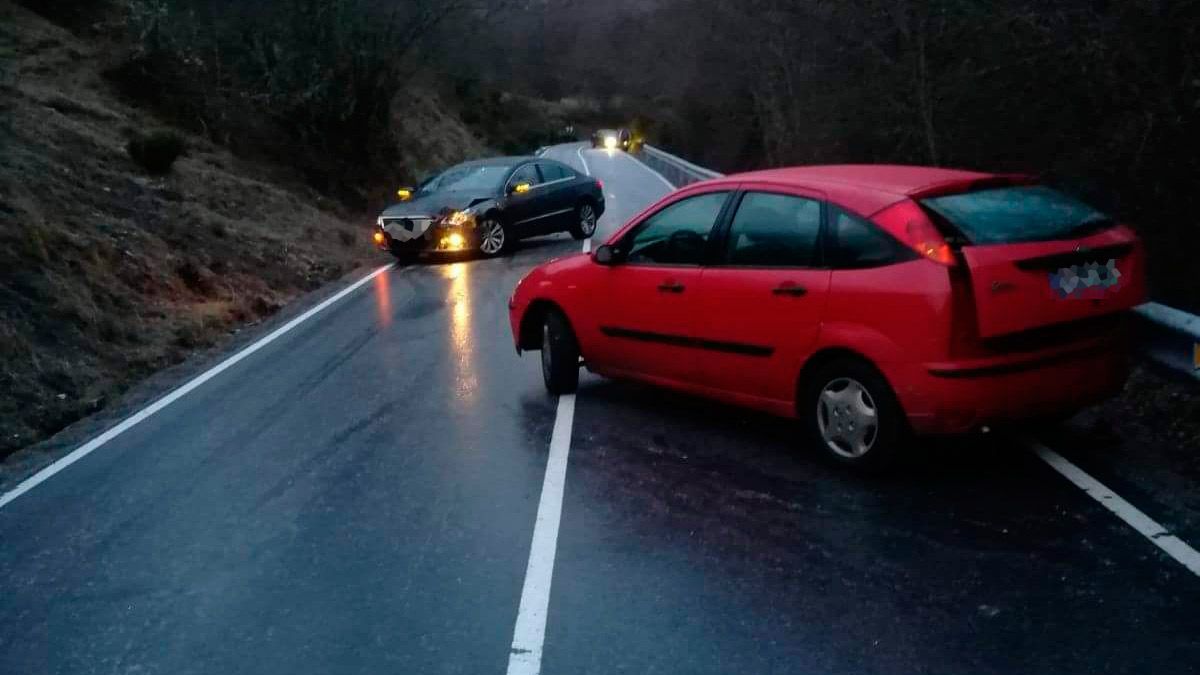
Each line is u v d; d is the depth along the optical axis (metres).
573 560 5.36
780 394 6.64
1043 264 5.74
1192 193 9.66
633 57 45.78
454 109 55.44
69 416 9.12
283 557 5.62
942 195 6.14
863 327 6.04
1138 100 10.25
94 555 5.82
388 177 26.91
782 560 5.24
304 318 12.84
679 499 6.09
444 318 12.16
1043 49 11.60
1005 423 5.93
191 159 20.12
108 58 22.30
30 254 11.55
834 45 17.98
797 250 6.50
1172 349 7.00
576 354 8.30
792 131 23.25
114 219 14.46
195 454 7.57
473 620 4.80
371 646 4.62
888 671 4.21
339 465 7.08
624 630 4.64
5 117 16.56
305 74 24.92
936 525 5.56
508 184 18.12
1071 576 4.94
